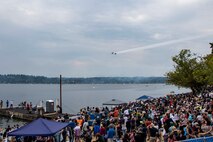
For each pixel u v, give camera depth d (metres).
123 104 47.19
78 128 23.27
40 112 48.94
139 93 161.62
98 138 19.72
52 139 20.92
